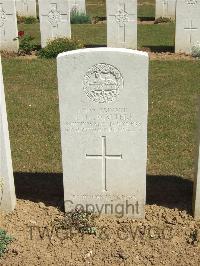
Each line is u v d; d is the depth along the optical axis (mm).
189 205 2018
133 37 4910
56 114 3127
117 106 1763
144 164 1853
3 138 1833
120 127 1799
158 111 3154
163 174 2332
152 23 6738
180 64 4277
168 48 5031
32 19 6930
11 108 3244
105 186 1918
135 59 1682
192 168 2387
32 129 2891
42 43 4930
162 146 2631
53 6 4762
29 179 2299
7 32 4742
